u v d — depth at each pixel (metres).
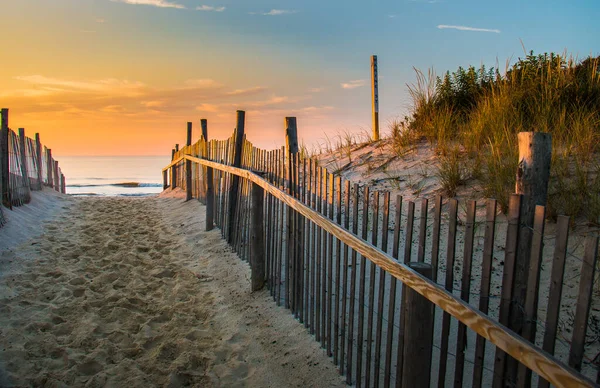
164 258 6.43
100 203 11.62
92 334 3.92
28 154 11.08
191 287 5.24
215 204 7.77
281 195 4.30
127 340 3.88
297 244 4.11
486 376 2.73
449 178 4.84
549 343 1.72
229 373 3.43
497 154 4.68
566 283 3.13
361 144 7.88
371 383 3.02
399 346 2.51
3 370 3.28
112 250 6.68
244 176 5.55
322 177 3.64
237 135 6.45
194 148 10.44
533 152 1.88
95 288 5.09
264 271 4.95
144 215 9.94
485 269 1.97
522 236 1.87
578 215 3.62
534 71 6.39
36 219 8.52
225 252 6.36
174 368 3.44
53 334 3.91
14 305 4.41
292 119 4.43
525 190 1.90
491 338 1.72
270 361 3.55
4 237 6.53
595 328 2.75
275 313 4.32
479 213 4.18
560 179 3.91
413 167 5.78
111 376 3.33
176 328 4.18
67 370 3.36
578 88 5.55
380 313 2.76
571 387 1.38
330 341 3.45
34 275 5.29
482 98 6.52
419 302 2.26
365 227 2.94
